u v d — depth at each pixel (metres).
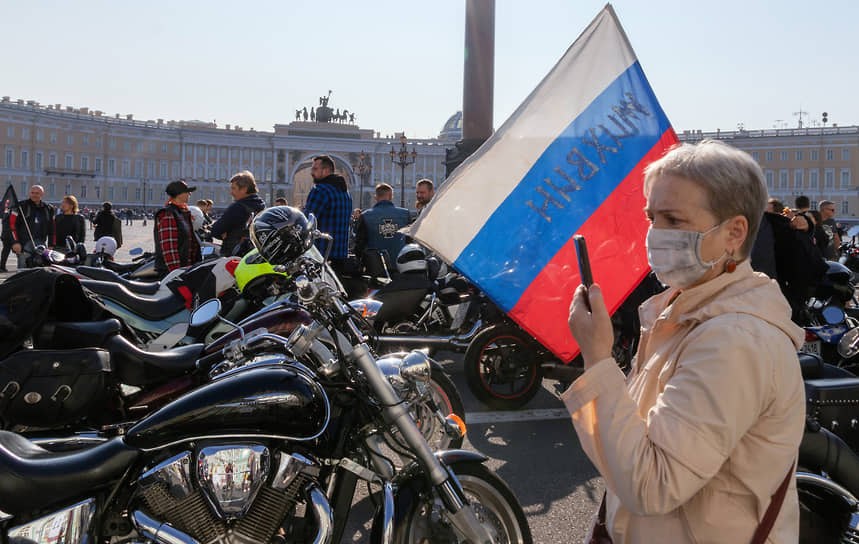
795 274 6.02
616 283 3.01
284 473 2.18
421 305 6.05
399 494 2.35
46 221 12.34
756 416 1.13
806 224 7.66
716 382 1.12
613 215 3.04
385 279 7.25
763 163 96.38
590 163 3.08
